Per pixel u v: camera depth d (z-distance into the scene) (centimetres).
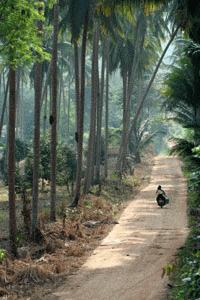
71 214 2841
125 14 2367
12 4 1662
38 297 1470
